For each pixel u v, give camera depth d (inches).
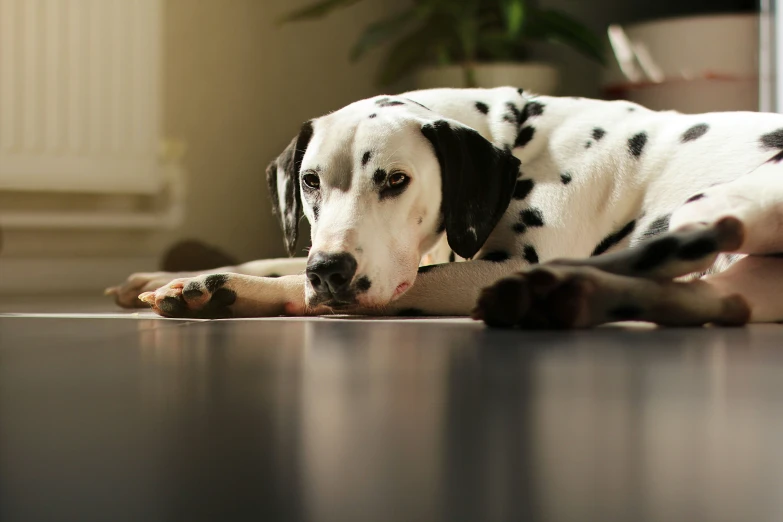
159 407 25.2
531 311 45.5
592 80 177.2
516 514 14.6
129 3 145.5
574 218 66.3
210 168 162.9
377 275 58.5
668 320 47.2
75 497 15.8
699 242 46.5
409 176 61.5
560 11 173.3
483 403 25.7
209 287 59.7
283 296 61.9
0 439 20.9
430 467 17.9
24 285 144.7
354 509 15.0
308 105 170.2
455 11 155.3
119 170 146.4
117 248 156.6
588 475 17.3
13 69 139.9
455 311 62.7
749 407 25.1
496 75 152.9
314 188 63.3
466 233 64.0
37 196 150.5
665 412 24.2
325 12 154.0
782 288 50.3
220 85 163.2
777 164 50.7
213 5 162.1
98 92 144.6
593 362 34.9
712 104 151.9
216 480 16.9
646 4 177.9
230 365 34.8
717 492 16.0
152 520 14.4
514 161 65.8
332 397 26.9
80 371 33.3
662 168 66.9
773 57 144.6
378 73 175.6
